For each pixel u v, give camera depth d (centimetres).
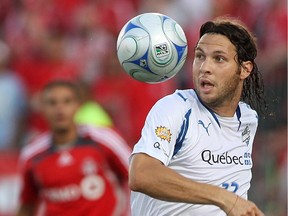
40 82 4738
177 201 1645
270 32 4641
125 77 4344
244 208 1606
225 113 1861
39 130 4562
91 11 5122
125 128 4294
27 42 4941
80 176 2939
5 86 4625
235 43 1809
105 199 2952
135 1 5181
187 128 1794
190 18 4978
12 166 4125
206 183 1819
